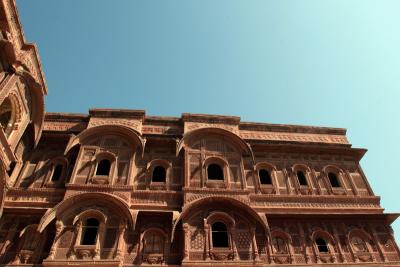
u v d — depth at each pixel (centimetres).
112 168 2081
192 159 2211
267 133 2575
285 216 2048
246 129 2564
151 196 2020
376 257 1998
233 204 2006
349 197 2241
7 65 1823
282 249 1955
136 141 2227
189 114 2445
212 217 1945
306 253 1945
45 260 1647
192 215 1934
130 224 1881
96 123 2288
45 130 2327
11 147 1866
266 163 2353
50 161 2166
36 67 2053
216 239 1892
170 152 2295
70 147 2094
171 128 2442
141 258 1781
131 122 2328
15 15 1780
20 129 1973
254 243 1867
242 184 2125
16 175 2047
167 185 2108
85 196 1883
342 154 2522
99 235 1780
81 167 2066
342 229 2094
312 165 2416
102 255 1719
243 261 1780
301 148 2448
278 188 2230
